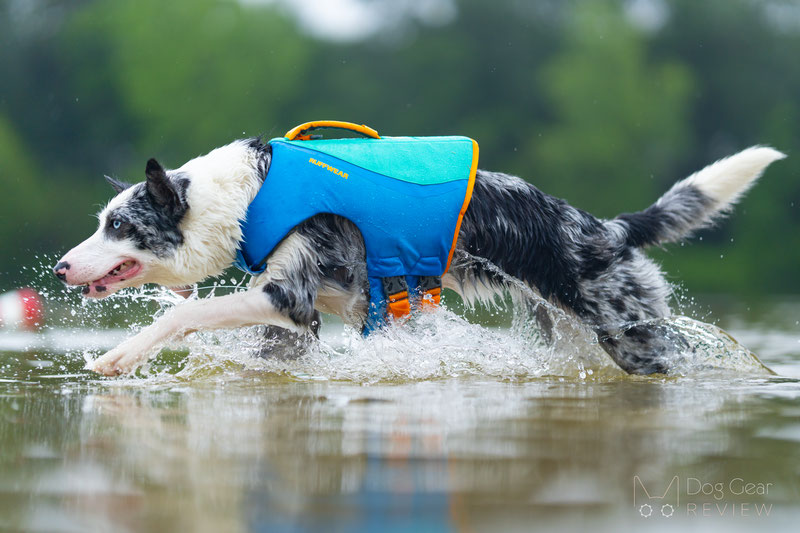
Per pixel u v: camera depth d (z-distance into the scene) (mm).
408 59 60750
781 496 4191
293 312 8133
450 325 8844
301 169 8234
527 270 9000
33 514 3857
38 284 23672
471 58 60000
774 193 51594
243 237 8227
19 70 53844
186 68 55125
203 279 8578
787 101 59406
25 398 6957
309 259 8188
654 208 9703
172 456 4844
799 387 7715
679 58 59438
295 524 3725
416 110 60375
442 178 8516
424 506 3963
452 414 6125
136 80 54438
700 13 58781
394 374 8500
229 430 5527
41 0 55750
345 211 8195
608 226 9328
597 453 4902
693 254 50188
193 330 8031
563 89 55500
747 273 48531
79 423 5785
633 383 8117
